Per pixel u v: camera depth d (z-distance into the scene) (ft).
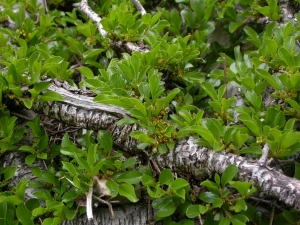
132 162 4.65
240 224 4.36
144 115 4.62
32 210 4.67
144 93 4.72
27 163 4.80
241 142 4.49
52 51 5.58
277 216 4.55
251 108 4.72
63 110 4.84
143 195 4.71
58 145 5.03
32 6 5.92
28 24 5.61
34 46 5.57
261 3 5.53
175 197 4.54
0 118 4.90
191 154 4.54
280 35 4.97
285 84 4.69
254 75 4.92
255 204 4.62
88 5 5.99
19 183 4.68
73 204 4.66
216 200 4.42
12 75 4.84
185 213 4.53
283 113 4.60
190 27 5.60
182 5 5.83
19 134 4.89
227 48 5.65
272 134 4.42
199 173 4.56
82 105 4.83
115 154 4.76
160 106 4.63
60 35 5.65
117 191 4.52
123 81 4.83
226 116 4.74
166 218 4.57
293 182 4.32
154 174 4.74
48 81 4.96
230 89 5.25
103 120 4.77
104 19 5.33
